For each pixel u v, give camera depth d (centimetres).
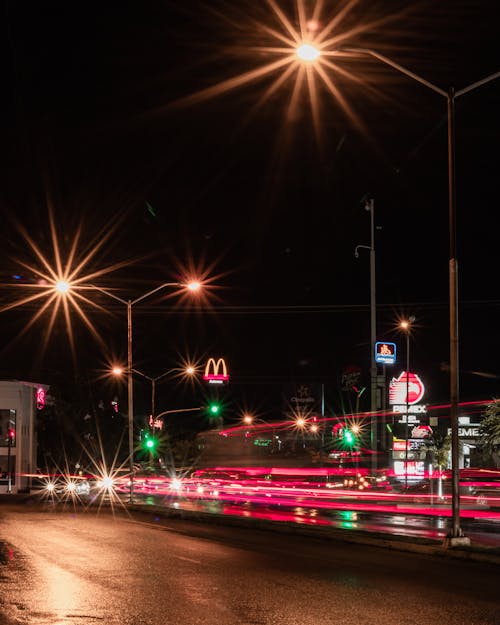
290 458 7294
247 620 1038
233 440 6994
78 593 1241
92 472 7288
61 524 2730
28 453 7300
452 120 1981
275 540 2136
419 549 1864
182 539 2155
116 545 1988
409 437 6294
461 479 4700
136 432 7506
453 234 1986
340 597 1220
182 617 1055
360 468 7144
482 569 1560
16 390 7119
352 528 2339
